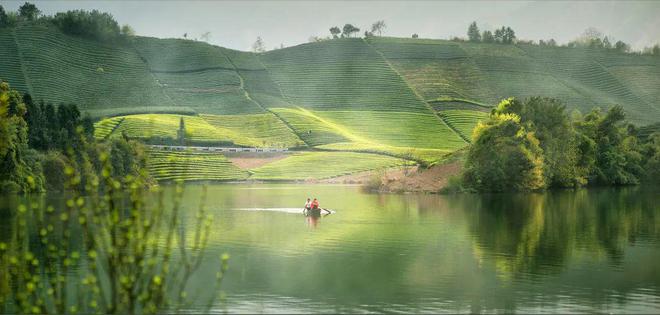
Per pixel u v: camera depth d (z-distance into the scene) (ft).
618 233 234.79
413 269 171.32
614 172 531.09
